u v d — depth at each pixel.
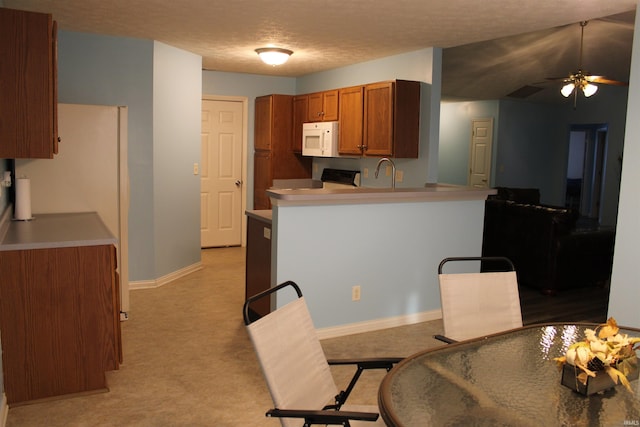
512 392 1.61
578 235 5.24
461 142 10.54
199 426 2.64
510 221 5.59
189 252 5.88
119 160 4.20
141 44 5.00
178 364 3.40
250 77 7.34
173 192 5.51
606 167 9.75
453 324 2.37
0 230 2.99
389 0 3.54
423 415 1.46
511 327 2.44
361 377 3.23
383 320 4.12
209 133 7.23
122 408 2.81
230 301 4.81
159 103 5.20
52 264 2.84
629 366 1.63
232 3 3.72
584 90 5.72
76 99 4.84
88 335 2.94
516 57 6.83
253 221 4.22
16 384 2.82
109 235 3.04
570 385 1.63
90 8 3.94
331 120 6.07
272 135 6.99
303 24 4.28
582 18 3.93
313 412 1.65
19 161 3.98
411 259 4.18
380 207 3.99
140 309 4.54
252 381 3.16
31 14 2.73
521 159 10.20
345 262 3.90
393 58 5.55
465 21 4.07
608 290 5.49
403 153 5.16
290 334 1.91
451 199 4.27
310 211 3.72
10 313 2.79
